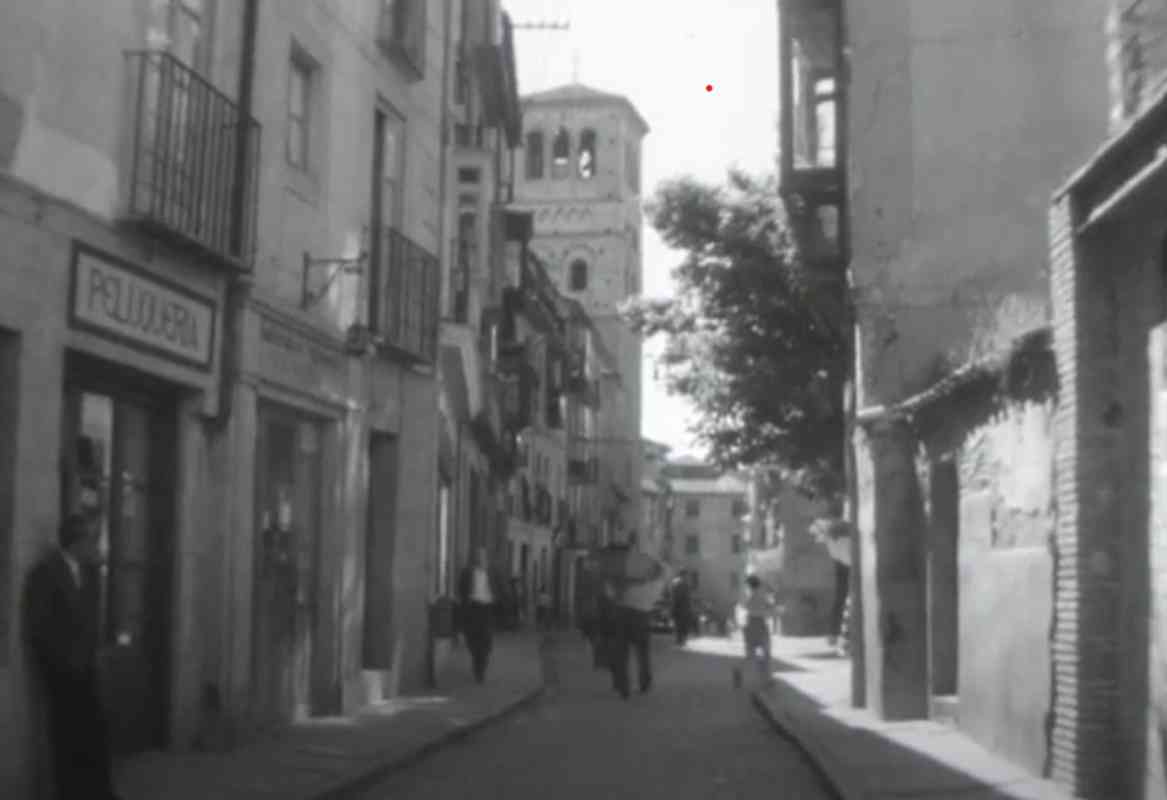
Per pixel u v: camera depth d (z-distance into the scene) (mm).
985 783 13492
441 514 31406
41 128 11516
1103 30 20578
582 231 91375
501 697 23219
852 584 23281
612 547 30672
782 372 34531
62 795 11289
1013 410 14898
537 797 13453
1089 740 12289
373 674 21062
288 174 17219
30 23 11320
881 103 21234
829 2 23281
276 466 17516
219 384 15258
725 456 36031
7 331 11227
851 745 16750
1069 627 12531
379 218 21109
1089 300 12227
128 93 13023
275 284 16859
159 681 14562
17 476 11219
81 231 12219
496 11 35375
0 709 10875
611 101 91000
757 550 76438
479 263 33406
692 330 35344
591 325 79688
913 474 20422
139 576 14188
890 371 20688
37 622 11164
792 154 23250
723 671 34031
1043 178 20547
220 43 15102
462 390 32188
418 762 15836
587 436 83375
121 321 12922
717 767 15945
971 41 21047
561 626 64688
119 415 13695
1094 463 12211
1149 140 10820
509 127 43312
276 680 17578
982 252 20641
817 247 24078
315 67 18281
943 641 19625
